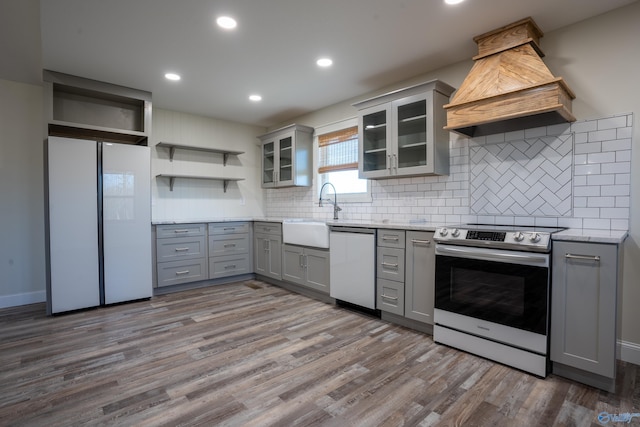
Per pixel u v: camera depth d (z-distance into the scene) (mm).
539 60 2229
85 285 3291
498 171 2732
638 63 2131
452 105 2504
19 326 2875
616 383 1920
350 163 3990
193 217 4645
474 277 2277
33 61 3131
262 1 2125
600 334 1811
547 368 1997
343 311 3252
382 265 2930
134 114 3904
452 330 2396
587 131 2314
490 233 2188
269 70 3180
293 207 4793
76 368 2121
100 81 3416
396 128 3121
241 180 5047
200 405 1727
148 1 2107
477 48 2760
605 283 1787
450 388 1876
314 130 4441
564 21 2350
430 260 2598
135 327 2840
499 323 2145
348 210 4012
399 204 3465
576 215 2359
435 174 2969
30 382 1953
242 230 4547
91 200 3322
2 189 3512
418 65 3082
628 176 2164
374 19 2342
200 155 4711
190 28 2439
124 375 2033
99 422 1593
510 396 1796
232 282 4488
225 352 2348
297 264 3859
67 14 2240
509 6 2180
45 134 3146
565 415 1633
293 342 2518
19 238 3594
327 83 3508
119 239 3473
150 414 1651
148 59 2936
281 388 1884
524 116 2410
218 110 4449
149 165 3650
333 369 2098
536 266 1976
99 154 3367
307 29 2463
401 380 1964
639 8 2125
